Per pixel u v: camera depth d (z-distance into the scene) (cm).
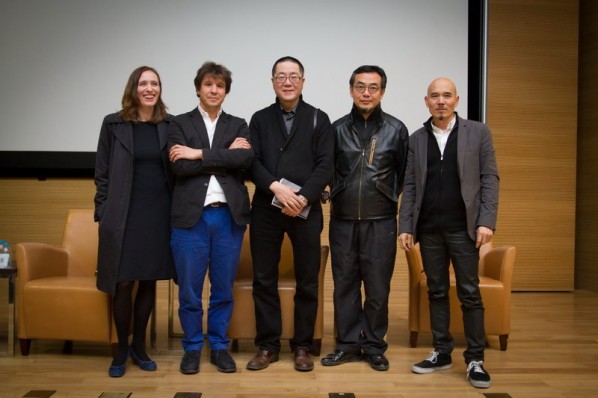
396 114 484
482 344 259
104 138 267
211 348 279
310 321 277
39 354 294
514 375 265
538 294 509
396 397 235
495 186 260
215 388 243
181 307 266
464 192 258
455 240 262
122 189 259
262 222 272
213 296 273
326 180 265
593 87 529
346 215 279
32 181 478
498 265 317
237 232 269
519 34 518
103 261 258
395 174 284
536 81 521
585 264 537
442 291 274
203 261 265
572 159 525
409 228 273
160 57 468
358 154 277
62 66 463
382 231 277
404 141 282
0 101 462
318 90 479
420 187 269
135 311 273
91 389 240
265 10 475
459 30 485
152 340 301
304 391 241
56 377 256
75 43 463
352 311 285
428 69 484
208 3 471
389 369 273
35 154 466
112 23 465
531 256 523
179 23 469
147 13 467
